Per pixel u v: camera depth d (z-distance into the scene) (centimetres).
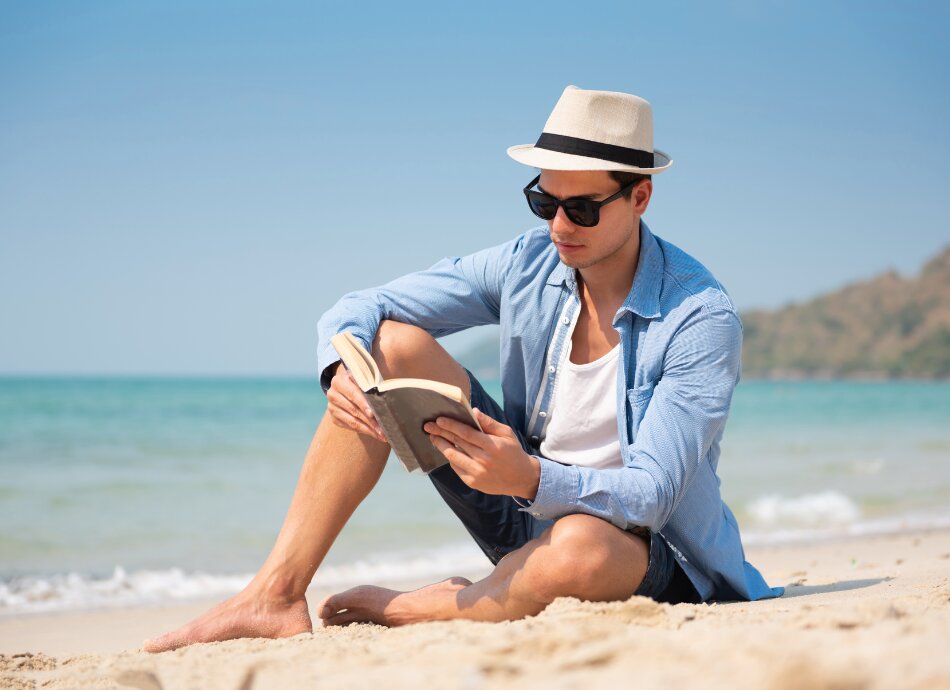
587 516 212
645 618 188
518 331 248
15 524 799
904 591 265
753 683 120
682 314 231
